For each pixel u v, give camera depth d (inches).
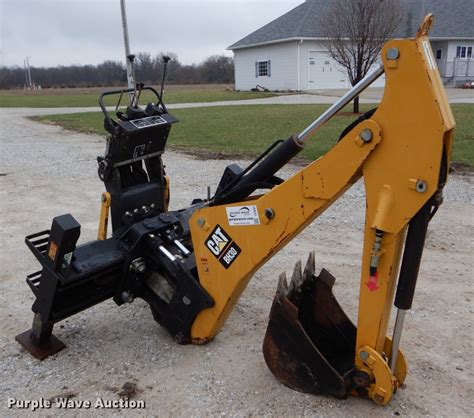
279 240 115.3
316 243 221.3
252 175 120.5
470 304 165.3
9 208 291.7
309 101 1000.2
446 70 1294.3
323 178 105.5
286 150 112.7
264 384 125.4
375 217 99.7
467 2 1332.4
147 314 164.1
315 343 130.4
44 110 1034.1
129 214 149.9
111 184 149.8
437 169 93.0
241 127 618.8
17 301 177.8
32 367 136.9
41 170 398.3
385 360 115.3
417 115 92.8
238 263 123.3
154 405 119.9
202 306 133.3
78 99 1385.3
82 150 498.9
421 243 99.3
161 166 157.9
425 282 180.9
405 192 97.1
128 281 143.4
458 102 837.2
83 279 133.9
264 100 1080.2
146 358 138.5
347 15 669.3
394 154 96.7
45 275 134.0
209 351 140.3
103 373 132.9
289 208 111.8
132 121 143.2
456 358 136.8
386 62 93.9
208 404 119.3
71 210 285.0
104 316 163.5
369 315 107.9
